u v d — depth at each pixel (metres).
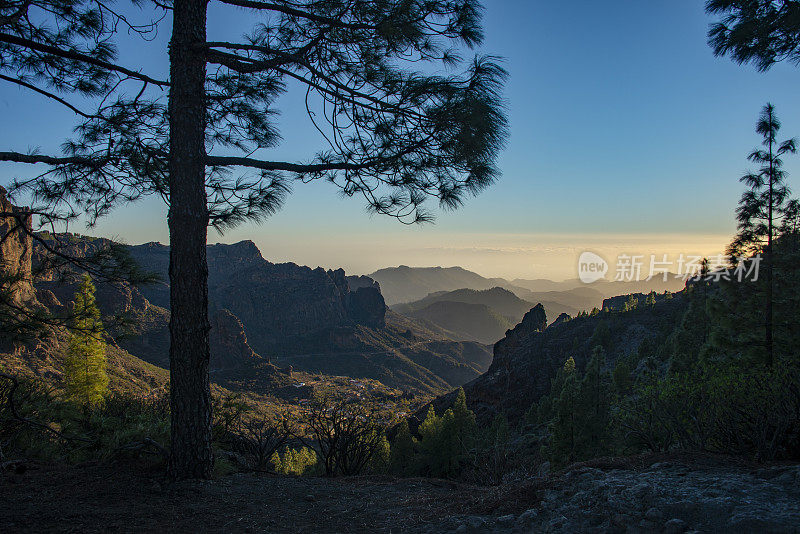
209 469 6.22
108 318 6.04
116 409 10.45
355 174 6.07
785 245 14.67
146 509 4.94
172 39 6.14
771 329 14.27
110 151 6.86
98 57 6.82
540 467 6.88
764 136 15.21
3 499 4.95
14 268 5.46
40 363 73.19
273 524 4.67
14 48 6.59
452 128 5.28
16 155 5.83
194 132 6.17
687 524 3.40
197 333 6.14
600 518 3.76
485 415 90.50
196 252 6.14
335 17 6.02
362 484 6.45
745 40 5.59
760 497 3.64
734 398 5.94
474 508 4.64
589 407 24.20
